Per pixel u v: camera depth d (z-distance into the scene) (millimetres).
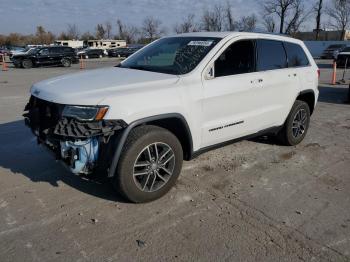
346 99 10656
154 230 3334
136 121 3500
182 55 4395
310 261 2959
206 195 4035
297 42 5719
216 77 4254
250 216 3615
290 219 3584
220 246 3125
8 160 4941
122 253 3002
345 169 4934
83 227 3352
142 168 3711
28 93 11352
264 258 2982
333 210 3783
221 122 4344
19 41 100188
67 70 23312
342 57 23672
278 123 5344
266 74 4855
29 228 3312
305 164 5070
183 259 2949
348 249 3129
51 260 2896
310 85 5773
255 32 4941
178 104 3795
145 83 3781
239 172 4707
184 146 4156
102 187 4137
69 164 3506
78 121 3357
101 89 3590
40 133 3859
